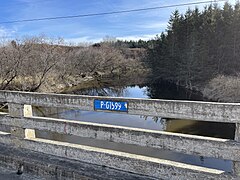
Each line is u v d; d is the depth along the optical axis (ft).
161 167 8.25
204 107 7.46
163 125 46.29
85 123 9.61
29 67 84.28
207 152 7.57
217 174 7.43
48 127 10.36
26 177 10.03
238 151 7.09
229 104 7.12
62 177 9.39
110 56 167.73
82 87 106.01
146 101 8.34
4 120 11.49
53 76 98.73
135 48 258.78
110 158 9.13
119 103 8.83
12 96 11.02
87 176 8.79
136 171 8.68
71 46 144.15
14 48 80.79
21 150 11.06
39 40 97.55
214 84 84.89
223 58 108.37
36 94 10.39
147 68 167.32
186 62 112.47
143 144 8.53
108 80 133.28
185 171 7.88
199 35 119.34
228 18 116.37
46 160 10.01
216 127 45.57
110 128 9.04
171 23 154.40
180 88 104.47
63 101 9.86
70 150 9.93
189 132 42.98
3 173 10.41
